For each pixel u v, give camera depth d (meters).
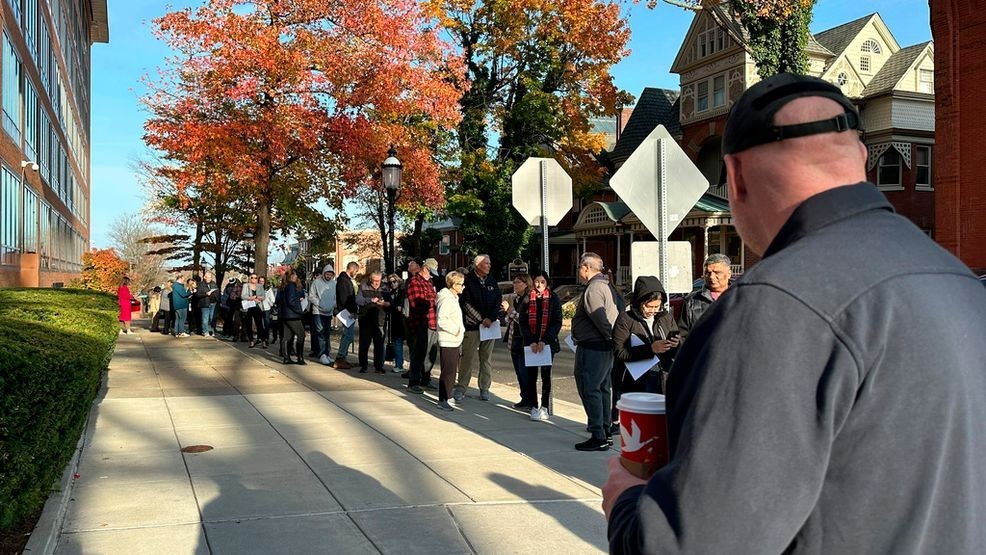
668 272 6.38
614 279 36.94
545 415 8.76
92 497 5.43
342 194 23.48
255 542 4.55
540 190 8.79
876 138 33.50
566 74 31.72
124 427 8.06
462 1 29.70
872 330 1.21
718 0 24.61
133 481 5.88
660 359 6.89
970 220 14.32
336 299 14.32
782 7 23.73
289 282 14.48
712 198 33.94
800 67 25.25
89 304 12.17
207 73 20.06
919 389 1.19
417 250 32.12
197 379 12.12
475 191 31.52
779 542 1.18
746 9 24.59
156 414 8.87
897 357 1.20
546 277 8.83
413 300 10.83
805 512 1.19
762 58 25.11
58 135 35.19
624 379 7.09
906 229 1.37
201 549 4.43
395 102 21.89
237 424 8.29
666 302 6.77
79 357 5.15
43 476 4.89
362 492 5.62
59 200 35.19
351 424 8.34
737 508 1.18
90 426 8.09
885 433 1.19
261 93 20.70
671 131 38.75
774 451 1.19
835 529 1.21
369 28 20.84
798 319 1.23
